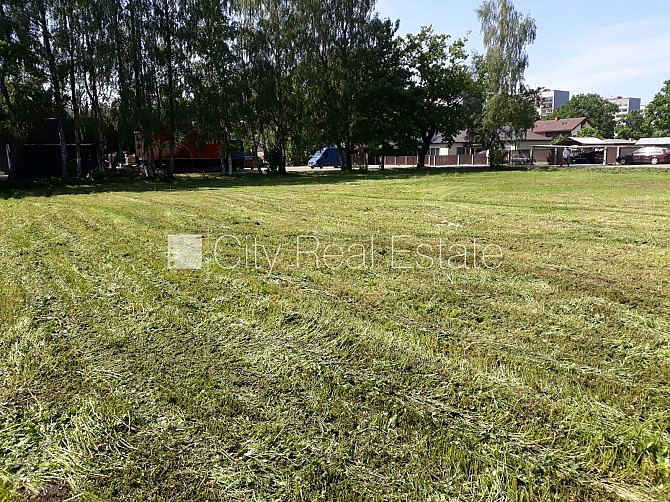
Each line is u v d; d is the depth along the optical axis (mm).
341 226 9898
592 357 3693
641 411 2971
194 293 5391
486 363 3617
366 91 33781
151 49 26141
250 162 46562
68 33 23719
